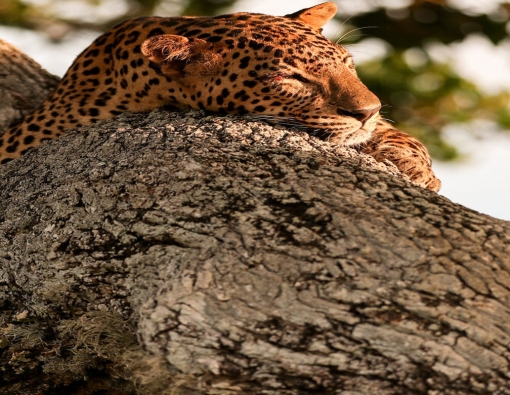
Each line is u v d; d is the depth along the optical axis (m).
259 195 8.72
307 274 8.12
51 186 9.62
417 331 7.89
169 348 8.14
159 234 8.62
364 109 10.69
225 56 10.82
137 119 10.55
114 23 23.39
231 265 8.20
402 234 8.30
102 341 8.95
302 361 8.02
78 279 8.91
